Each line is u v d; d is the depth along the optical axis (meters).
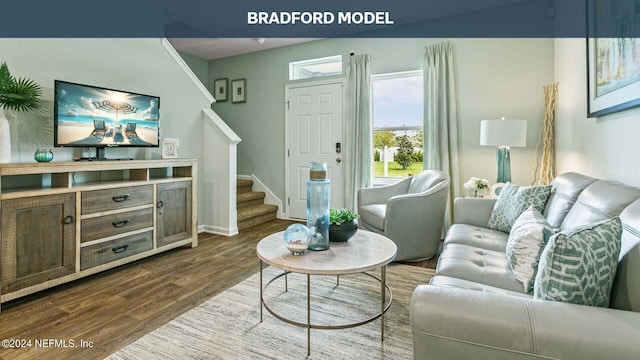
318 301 2.29
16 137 2.62
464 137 4.02
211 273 2.84
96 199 2.66
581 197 1.87
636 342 0.85
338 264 1.70
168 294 2.41
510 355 0.93
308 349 1.70
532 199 2.32
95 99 2.93
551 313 0.94
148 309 2.18
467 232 2.41
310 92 4.94
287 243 1.87
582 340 0.87
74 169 2.51
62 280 2.43
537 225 1.59
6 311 2.14
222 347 1.75
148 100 3.37
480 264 1.79
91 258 2.62
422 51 4.22
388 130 4.53
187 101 4.07
